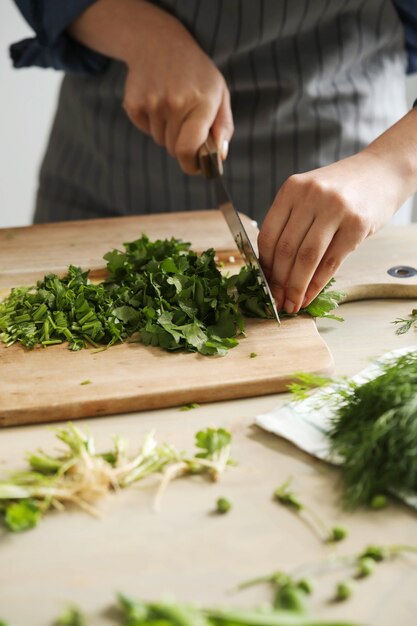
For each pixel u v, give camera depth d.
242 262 1.03
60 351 0.88
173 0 1.12
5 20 1.67
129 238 1.09
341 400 0.77
